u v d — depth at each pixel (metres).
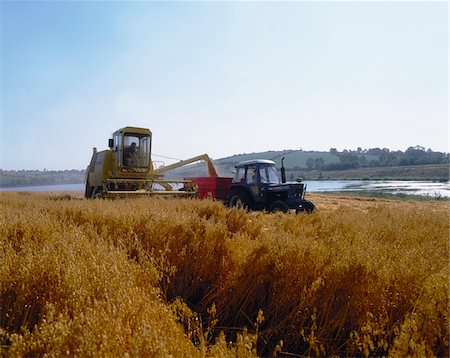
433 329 2.29
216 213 7.03
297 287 3.04
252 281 3.22
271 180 12.32
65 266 2.69
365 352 2.13
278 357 2.61
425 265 3.01
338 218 6.00
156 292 2.88
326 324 2.74
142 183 13.59
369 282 2.73
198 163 18.30
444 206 10.48
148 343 1.78
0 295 2.51
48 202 9.13
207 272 3.57
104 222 5.05
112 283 2.36
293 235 4.29
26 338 1.88
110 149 14.44
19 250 3.61
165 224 4.27
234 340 2.82
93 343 1.69
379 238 4.46
